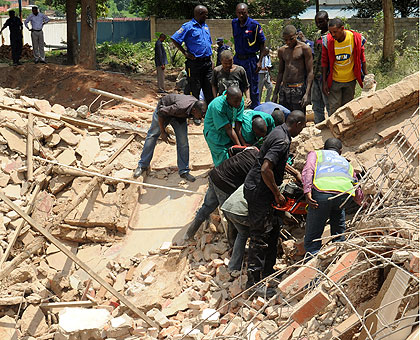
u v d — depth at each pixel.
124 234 7.41
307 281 4.66
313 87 8.77
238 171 6.21
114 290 5.94
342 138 6.85
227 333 5.16
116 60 19.47
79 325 5.61
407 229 4.47
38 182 7.82
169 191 7.90
